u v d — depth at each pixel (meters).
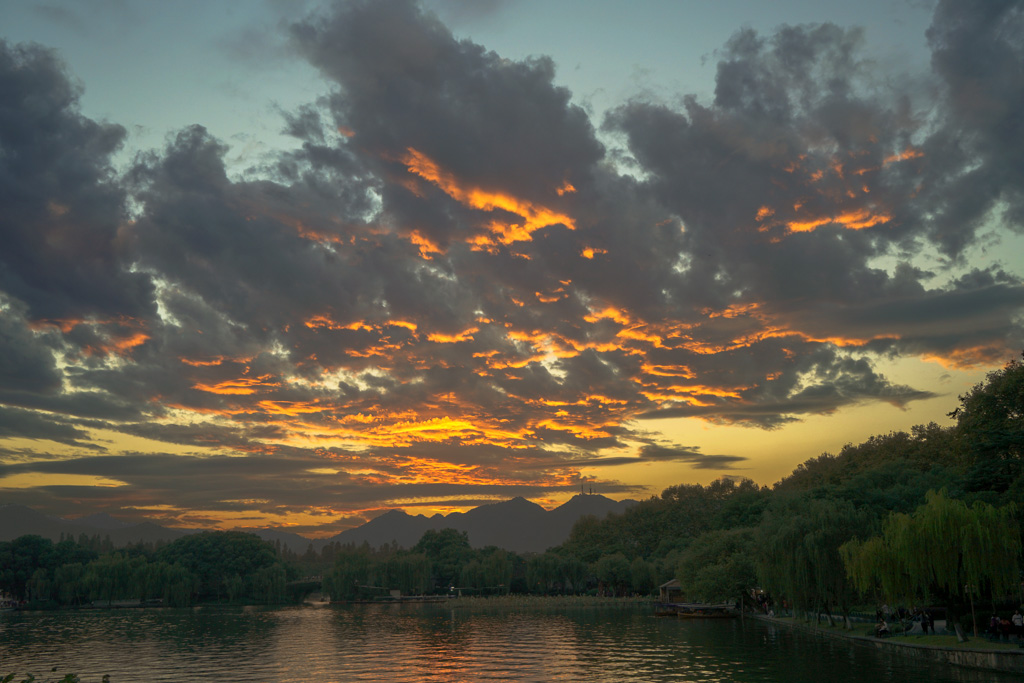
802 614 102.62
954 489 77.12
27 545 198.88
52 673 64.88
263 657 75.12
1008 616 63.25
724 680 51.69
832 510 79.94
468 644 85.44
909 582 60.44
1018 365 78.44
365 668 64.81
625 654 70.44
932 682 46.59
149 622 137.25
